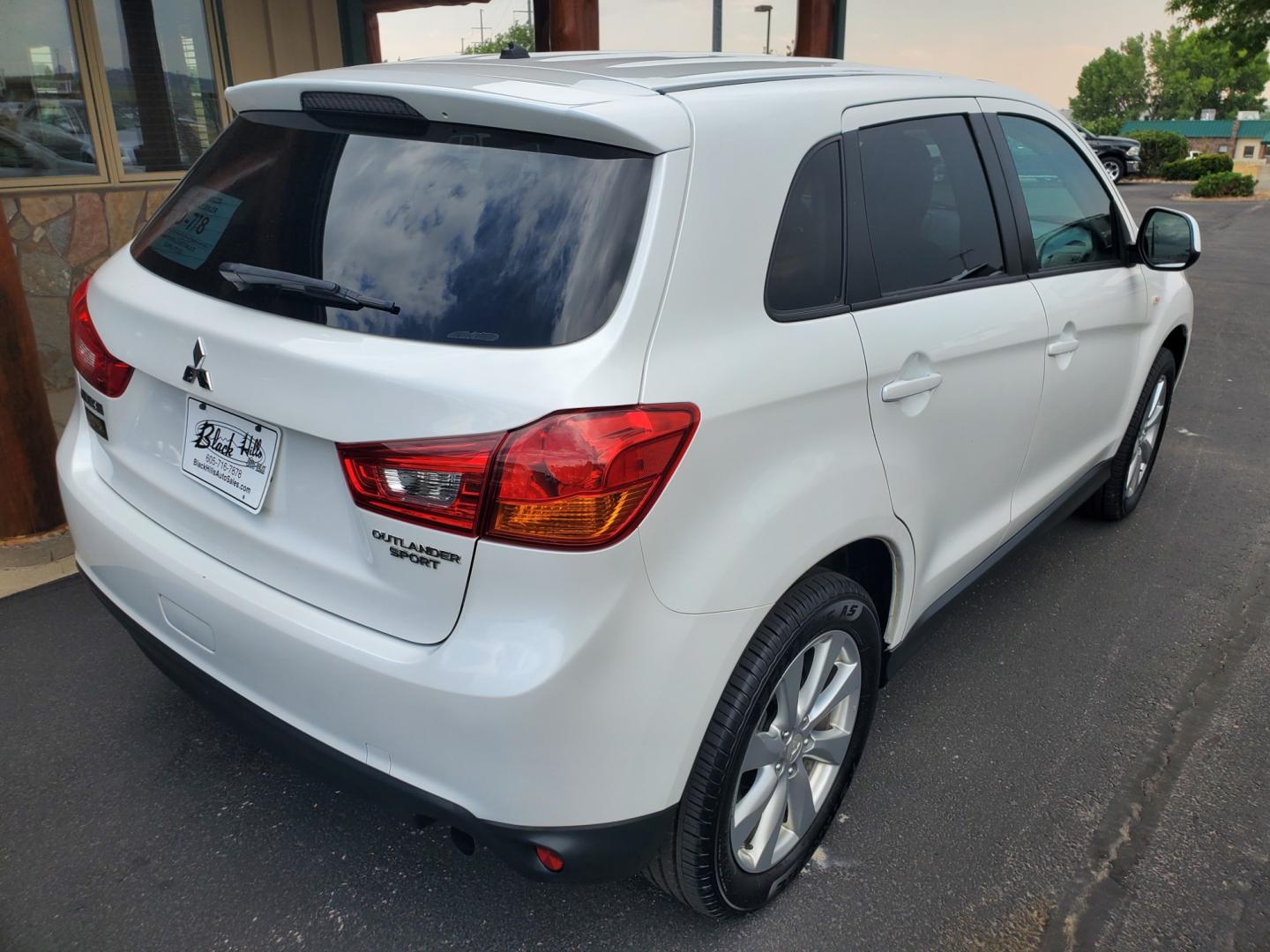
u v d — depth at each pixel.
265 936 2.14
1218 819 2.61
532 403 1.60
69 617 3.35
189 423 2.03
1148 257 3.52
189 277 2.09
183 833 2.42
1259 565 4.10
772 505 1.90
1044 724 3.00
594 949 2.14
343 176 1.98
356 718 1.77
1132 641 3.49
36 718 2.82
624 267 1.72
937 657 3.36
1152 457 4.55
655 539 1.69
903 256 2.40
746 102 1.99
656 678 1.73
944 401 2.45
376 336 1.74
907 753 2.84
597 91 1.89
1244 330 8.73
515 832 1.73
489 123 1.86
